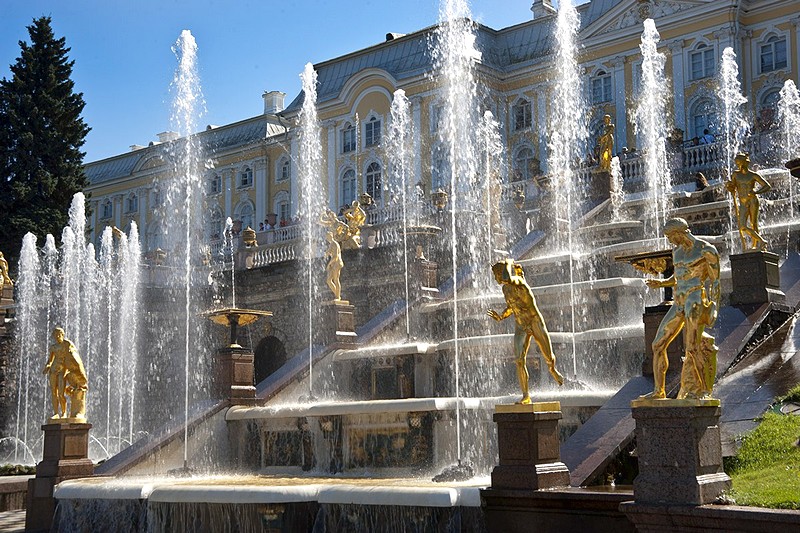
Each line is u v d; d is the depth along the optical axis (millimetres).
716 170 31516
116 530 13211
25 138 48312
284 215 61250
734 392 11336
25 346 35656
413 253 27484
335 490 11367
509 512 9828
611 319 18500
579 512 9273
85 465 15109
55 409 15320
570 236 24203
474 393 17625
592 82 47875
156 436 16375
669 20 44750
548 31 50750
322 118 56938
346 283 29609
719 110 43281
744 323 13055
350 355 19000
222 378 17328
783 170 25406
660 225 24578
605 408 11695
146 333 34375
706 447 8188
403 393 18141
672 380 11922
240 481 13625
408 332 21234
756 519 7438
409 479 13180
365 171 54594
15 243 47281
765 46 43219
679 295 8602
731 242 20297
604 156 28578
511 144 50531
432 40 53188
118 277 35156
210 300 34500
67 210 49000
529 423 9875
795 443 9484
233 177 64312
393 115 51969
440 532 10422
